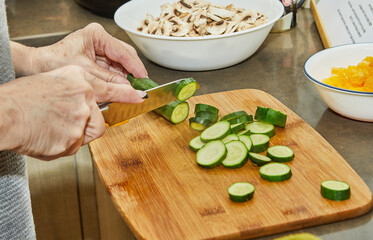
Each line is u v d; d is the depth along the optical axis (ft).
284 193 2.40
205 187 2.48
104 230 3.48
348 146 2.76
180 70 3.63
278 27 4.10
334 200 2.33
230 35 3.28
